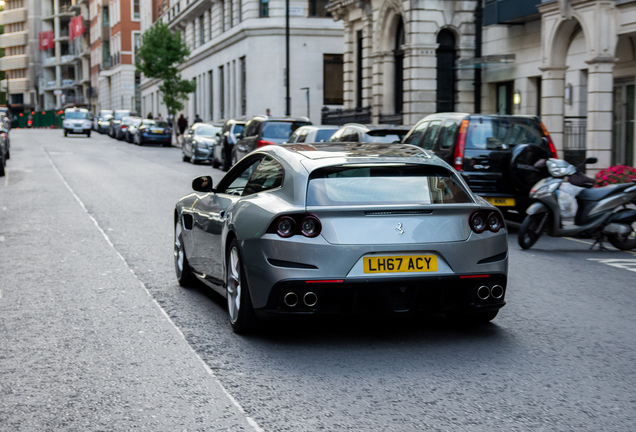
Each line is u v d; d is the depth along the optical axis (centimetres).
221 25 5591
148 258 1002
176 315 698
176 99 5625
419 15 2967
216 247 697
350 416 447
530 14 2373
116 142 5428
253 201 621
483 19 2645
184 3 6581
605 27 1911
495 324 673
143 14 8756
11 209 1559
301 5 4753
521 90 2634
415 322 678
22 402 474
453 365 548
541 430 426
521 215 1412
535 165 1221
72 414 453
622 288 836
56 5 12488
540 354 578
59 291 802
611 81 1923
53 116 11244
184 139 3334
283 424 435
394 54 3266
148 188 2017
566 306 746
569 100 2284
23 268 931
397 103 3303
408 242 571
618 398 479
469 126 1282
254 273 585
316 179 597
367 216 574
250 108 4875
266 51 4772
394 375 525
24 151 4044
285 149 666
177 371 536
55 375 527
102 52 10162
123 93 9219
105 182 2206
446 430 425
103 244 1114
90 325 663
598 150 1925
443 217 586
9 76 14375
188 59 6662
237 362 557
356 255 564
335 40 4803
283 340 616
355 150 664
